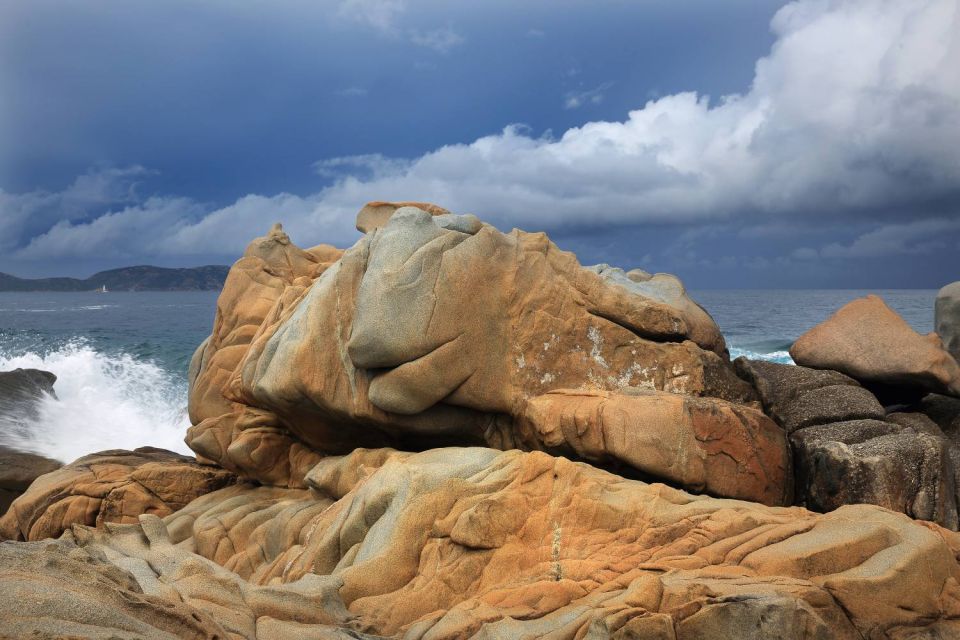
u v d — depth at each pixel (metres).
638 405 12.41
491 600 8.81
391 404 13.27
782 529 9.49
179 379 35.16
